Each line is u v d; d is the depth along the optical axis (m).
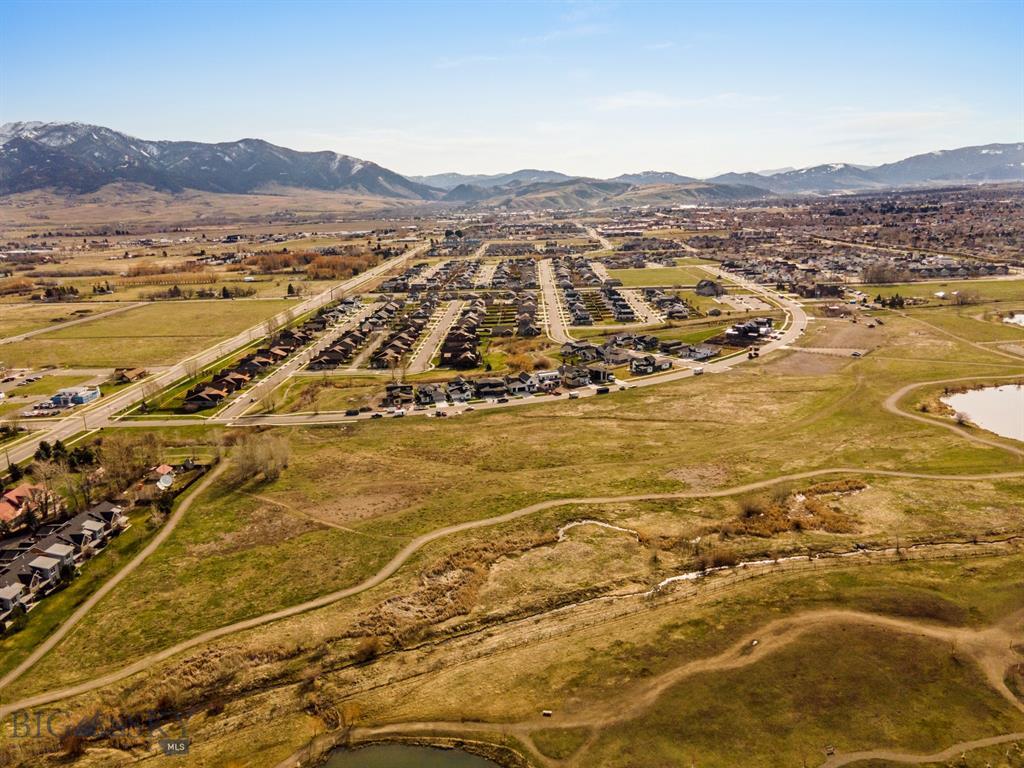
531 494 87.75
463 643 60.66
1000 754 45.72
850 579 66.50
